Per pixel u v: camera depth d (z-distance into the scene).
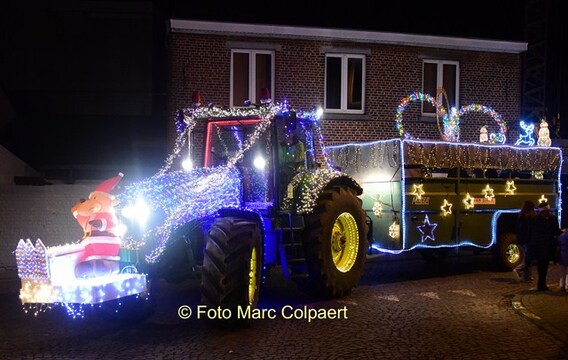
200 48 16.78
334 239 10.25
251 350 7.08
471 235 12.59
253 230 8.16
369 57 17.58
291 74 17.14
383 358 6.80
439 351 7.07
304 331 7.95
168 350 7.10
